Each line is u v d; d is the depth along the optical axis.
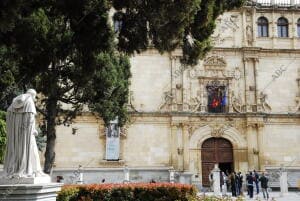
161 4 18.23
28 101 11.61
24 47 19.56
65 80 27.58
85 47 20.92
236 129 48.56
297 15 51.53
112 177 45.69
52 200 11.63
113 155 46.19
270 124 48.84
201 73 48.94
